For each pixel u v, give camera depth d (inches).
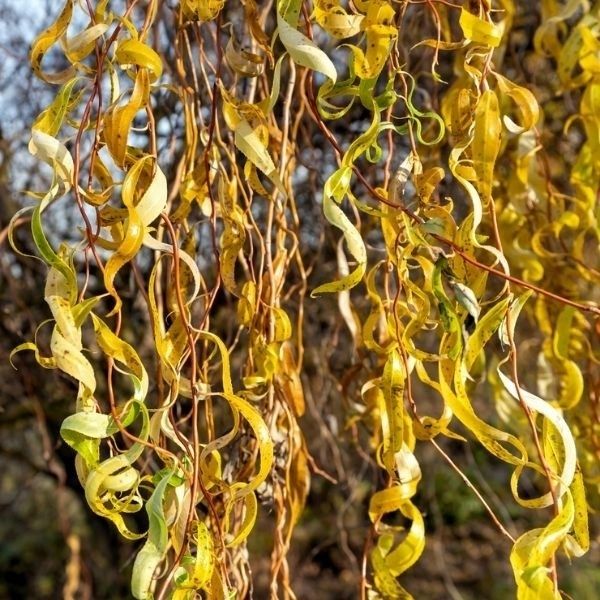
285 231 26.5
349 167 21.4
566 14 26.9
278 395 26.1
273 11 32.9
